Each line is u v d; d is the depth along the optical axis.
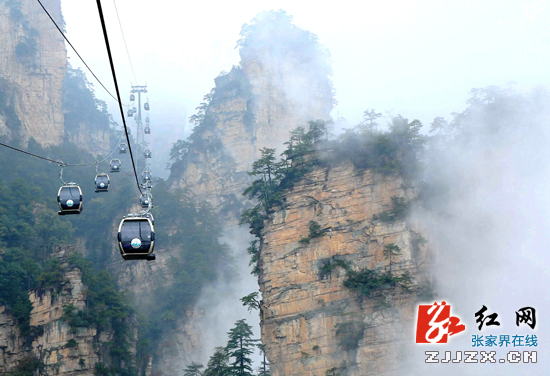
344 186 91.06
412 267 84.38
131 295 135.88
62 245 111.50
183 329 140.62
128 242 24.67
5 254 114.31
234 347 95.06
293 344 84.25
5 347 98.38
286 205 92.50
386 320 81.50
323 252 88.06
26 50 177.25
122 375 104.44
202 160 187.12
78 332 98.62
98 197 168.50
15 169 155.12
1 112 165.88
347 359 81.31
